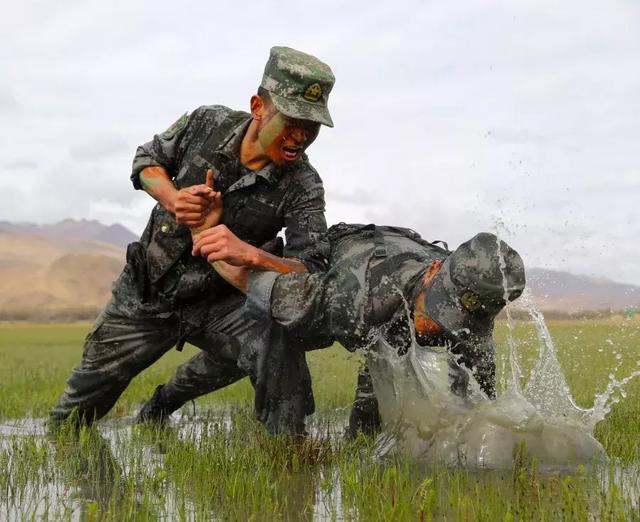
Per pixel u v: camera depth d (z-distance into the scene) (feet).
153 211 20.98
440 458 17.26
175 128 20.34
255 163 19.49
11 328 268.62
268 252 20.12
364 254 18.21
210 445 18.11
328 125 18.38
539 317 19.21
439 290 17.51
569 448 17.19
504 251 17.38
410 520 13.06
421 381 18.07
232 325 20.89
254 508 14.11
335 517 13.38
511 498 14.32
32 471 16.80
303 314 17.63
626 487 14.99
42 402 27.81
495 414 17.46
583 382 28.53
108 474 16.85
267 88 18.61
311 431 22.15
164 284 20.92
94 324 21.83
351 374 35.37
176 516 13.73
